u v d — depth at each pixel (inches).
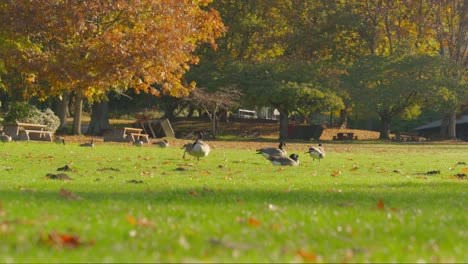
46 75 2987.2
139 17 3112.7
